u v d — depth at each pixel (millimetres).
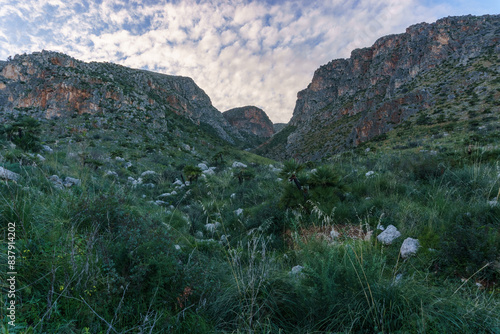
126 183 11500
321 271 2342
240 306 2129
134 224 3051
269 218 4988
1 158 4719
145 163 26266
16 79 80188
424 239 3242
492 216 3354
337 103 168875
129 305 1868
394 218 4406
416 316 1857
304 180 5820
